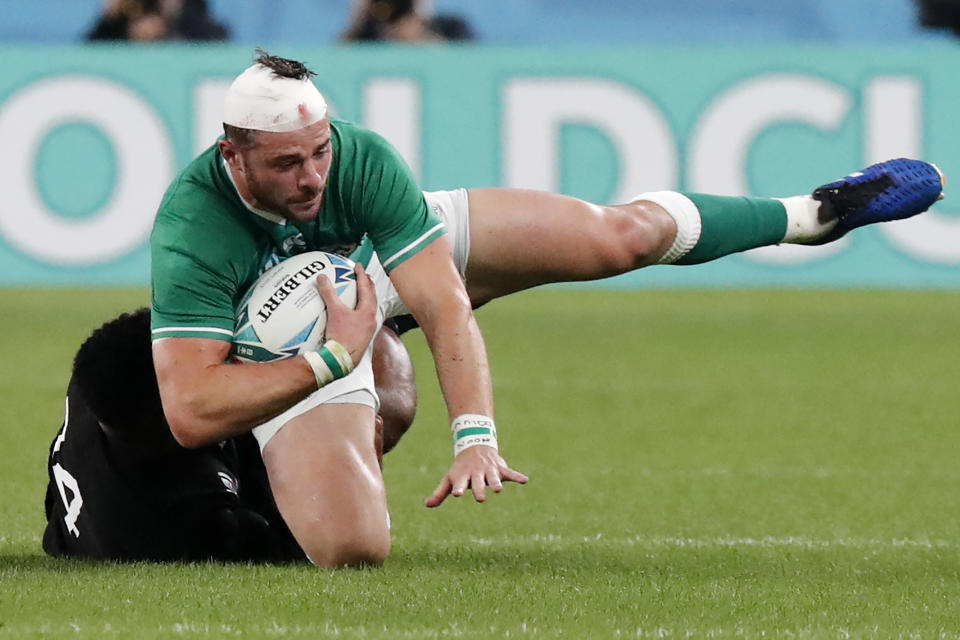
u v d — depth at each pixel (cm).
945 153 5262
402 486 2239
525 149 5253
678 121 5238
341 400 1584
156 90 5175
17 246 5178
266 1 6250
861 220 2117
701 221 2002
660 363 3800
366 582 1417
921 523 1975
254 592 1356
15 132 5131
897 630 1247
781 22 6550
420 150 5262
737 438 2744
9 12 6306
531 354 3962
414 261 1536
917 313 4812
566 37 6462
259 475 1666
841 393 3312
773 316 4769
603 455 2559
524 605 1321
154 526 1580
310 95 1445
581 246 1888
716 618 1283
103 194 5172
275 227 1542
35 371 3522
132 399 1512
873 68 5244
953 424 2914
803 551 1738
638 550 1739
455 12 6406
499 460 1440
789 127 5244
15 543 1755
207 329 1491
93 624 1223
